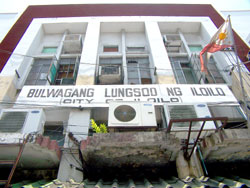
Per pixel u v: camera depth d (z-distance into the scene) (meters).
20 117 6.31
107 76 9.20
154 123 5.68
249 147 5.50
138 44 12.16
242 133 5.20
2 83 8.61
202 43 12.41
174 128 5.82
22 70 9.76
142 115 5.83
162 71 9.34
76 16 13.23
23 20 12.77
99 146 4.98
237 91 8.82
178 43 11.62
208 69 10.52
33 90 7.58
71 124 6.81
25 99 7.25
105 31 12.83
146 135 5.09
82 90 7.67
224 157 5.98
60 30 12.67
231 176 5.95
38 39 11.91
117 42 12.33
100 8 13.84
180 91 7.76
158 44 10.96
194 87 7.94
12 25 12.30
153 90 7.77
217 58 11.08
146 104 6.08
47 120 7.49
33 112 6.50
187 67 11.12
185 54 11.52
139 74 10.43
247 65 10.09
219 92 7.75
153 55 10.23
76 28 12.64
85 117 7.02
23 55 10.10
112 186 4.65
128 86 7.90
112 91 7.67
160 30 12.96
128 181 5.43
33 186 4.79
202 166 5.79
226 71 9.82
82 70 9.30
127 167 5.97
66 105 7.08
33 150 5.27
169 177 5.87
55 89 7.67
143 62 11.05
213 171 6.45
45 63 10.77
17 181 5.96
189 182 4.88
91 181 5.69
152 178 5.88
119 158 5.55
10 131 5.93
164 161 5.79
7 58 10.25
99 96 7.46
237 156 5.96
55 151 5.41
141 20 12.63
